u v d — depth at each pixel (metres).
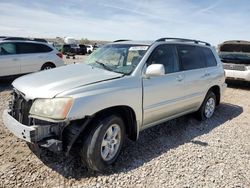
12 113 3.60
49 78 3.63
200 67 5.54
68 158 3.73
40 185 3.11
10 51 9.40
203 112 5.89
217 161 3.97
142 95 3.92
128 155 3.99
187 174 3.55
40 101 3.13
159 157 3.99
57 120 3.02
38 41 10.38
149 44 4.39
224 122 6.02
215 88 6.30
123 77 3.75
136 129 3.96
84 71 3.97
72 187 3.10
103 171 3.48
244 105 7.98
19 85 3.60
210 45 6.23
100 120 3.36
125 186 3.19
